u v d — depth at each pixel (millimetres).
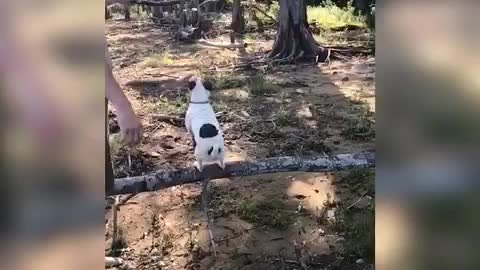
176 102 5887
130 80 6770
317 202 3635
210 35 10461
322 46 8875
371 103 5977
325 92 6562
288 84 7016
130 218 3412
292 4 8516
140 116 5383
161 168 4117
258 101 6148
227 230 3299
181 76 7203
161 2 8680
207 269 2893
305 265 2906
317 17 11422
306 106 5922
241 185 3914
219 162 2377
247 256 3014
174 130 5051
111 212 3477
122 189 2203
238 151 4621
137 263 2934
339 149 4609
